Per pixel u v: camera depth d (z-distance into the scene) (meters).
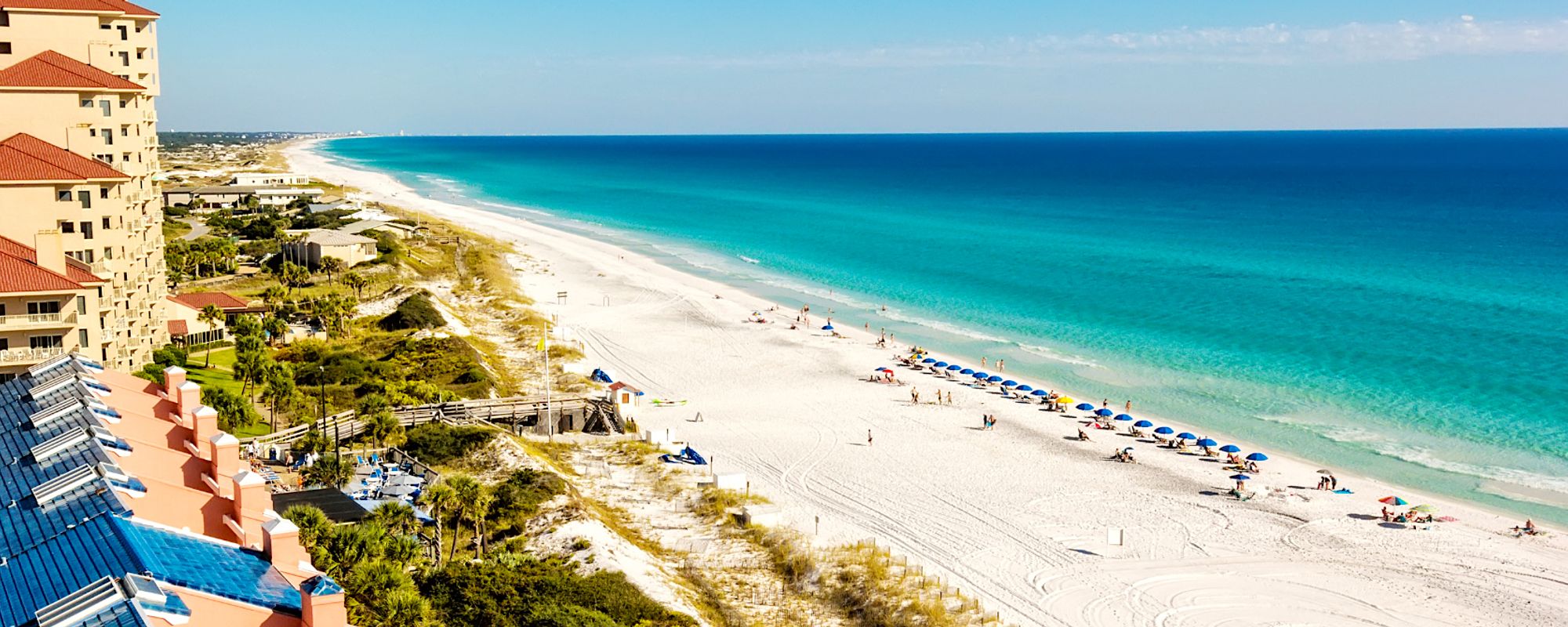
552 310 150.75
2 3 92.50
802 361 124.38
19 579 30.56
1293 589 65.81
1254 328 136.38
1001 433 97.50
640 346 130.62
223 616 28.95
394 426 83.69
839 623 61.12
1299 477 85.50
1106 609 63.09
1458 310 143.62
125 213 88.12
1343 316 142.12
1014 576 67.50
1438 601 64.31
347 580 48.53
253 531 35.62
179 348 107.50
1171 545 72.56
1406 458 89.12
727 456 90.19
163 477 40.84
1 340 75.12
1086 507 79.38
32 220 82.56
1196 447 92.88
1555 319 136.75
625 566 64.19
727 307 154.38
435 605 55.69
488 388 105.25
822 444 93.75
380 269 165.62
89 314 76.94
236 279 158.62
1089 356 125.62
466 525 70.38
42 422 44.06
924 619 59.84
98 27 97.12
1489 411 100.44
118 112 91.19
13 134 86.62
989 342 133.25
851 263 198.00
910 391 111.94
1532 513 77.94
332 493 68.00
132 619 26.50
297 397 93.88
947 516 77.38
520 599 56.94
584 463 87.50
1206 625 61.19
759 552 70.25
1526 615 62.56
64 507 34.91
